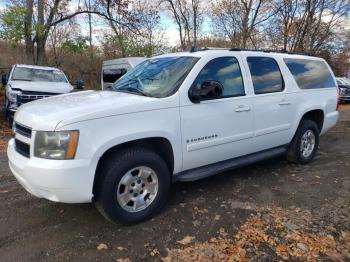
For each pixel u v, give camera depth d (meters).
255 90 4.87
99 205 3.56
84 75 22.75
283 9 24.36
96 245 3.35
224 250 3.27
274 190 4.81
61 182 3.17
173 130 3.87
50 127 3.19
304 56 6.05
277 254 3.22
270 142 5.25
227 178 5.25
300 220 3.90
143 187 3.79
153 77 4.36
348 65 31.20
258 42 24.73
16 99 9.23
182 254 3.21
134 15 19.50
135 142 3.73
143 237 3.50
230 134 4.51
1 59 17.73
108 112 3.38
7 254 3.18
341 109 16.62
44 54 16.81
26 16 15.27
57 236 3.51
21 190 4.68
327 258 3.17
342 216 4.02
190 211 4.09
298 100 5.61
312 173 5.59
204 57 4.32
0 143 7.69
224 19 24.77
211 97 4.27
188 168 4.22
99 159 3.36
